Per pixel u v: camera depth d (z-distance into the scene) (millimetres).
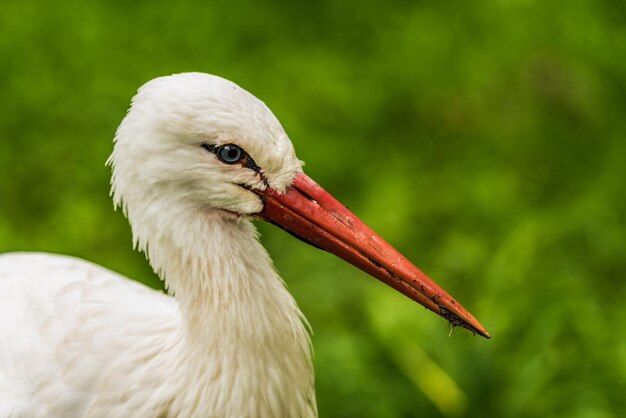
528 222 8633
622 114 10156
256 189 4926
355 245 5051
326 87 10352
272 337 5086
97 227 8859
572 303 7883
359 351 7582
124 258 8609
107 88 9992
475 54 10812
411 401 7301
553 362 7371
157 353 5262
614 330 7906
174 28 10727
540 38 10836
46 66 10273
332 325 8055
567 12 10891
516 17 10969
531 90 10477
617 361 7598
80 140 9633
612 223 8969
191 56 10469
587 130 10102
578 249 8758
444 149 10086
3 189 9375
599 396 7324
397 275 5066
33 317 5543
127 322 5391
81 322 5402
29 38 10492
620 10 10859
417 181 9672
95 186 9273
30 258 6160
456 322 5117
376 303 7742
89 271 5973
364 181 9609
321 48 10836
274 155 4863
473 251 8484
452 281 8367
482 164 9922
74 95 9992
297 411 5305
